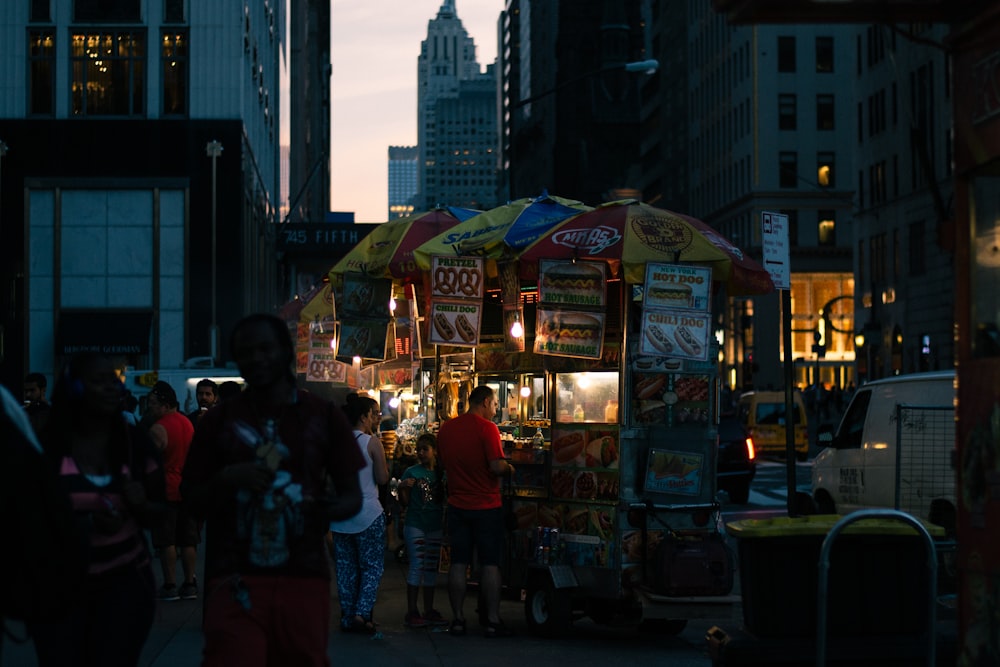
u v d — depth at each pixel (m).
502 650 10.17
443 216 14.25
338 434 5.28
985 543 5.10
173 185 49.44
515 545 11.62
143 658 9.45
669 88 112.12
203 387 13.90
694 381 10.88
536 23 192.50
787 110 84.19
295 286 77.81
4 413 4.22
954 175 5.32
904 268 62.25
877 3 5.13
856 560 7.50
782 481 32.16
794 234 83.94
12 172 49.09
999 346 5.03
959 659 5.30
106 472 5.68
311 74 125.31
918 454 13.27
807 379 83.75
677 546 10.50
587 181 152.38
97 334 48.50
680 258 10.60
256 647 5.05
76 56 49.84
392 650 10.09
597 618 11.78
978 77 5.11
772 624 7.43
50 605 4.27
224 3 50.03
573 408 11.31
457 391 14.39
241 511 5.09
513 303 11.77
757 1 4.99
